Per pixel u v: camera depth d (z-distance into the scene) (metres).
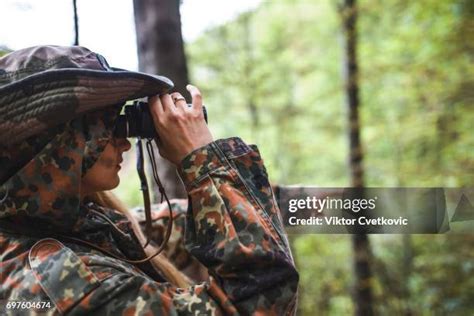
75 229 1.10
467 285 5.06
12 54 1.09
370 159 6.39
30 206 1.03
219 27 8.41
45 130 1.03
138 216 1.46
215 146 1.13
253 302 1.04
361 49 6.94
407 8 6.38
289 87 8.95
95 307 0.99
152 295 1.01
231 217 1.07
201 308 1.03
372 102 6.90
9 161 1.03
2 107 0.99
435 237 5.25
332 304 5.99
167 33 2.24
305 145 8.36
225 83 8.28
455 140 5.94
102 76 1.04
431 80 6.09
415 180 5.80
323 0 9.30
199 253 1.07
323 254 6.20
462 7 5.94
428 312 5.14
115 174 1.13
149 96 1.14
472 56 5.96
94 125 1.08
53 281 0.99
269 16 9.50
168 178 2.13
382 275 5.32
